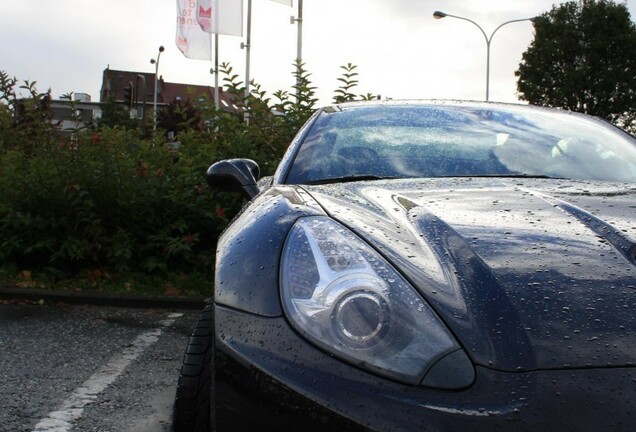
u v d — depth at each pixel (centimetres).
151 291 563
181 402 200
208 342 211
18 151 623
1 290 536
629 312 143
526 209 187
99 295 539
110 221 605
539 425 125
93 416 299
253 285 159
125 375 358
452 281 152
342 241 164
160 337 444
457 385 132
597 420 125
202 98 684
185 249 584
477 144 267
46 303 534
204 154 629
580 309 144
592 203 192
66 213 598
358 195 203
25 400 316
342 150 263
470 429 125
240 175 276
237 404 146
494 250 162
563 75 4469
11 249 583
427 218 179
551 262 158
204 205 617
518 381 131
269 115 662
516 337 138
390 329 141
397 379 134
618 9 4362
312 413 135
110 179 598
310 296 150
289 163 263
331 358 139
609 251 163
